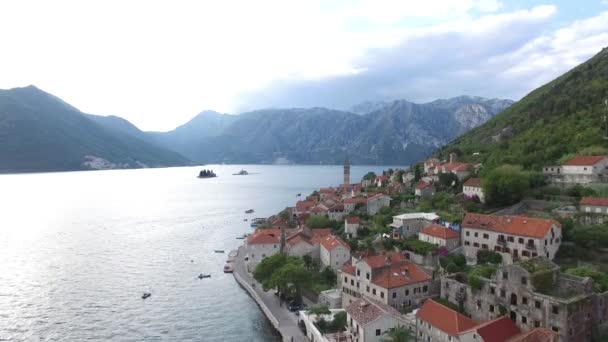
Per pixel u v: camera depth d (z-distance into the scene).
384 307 90.62
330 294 117.25
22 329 111.19
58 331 109.94
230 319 116.56
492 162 177.12
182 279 152.75
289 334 101.81
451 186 180.50
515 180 135.38
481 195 151.00
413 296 99.19
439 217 137.75
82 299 132.50
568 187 135.88
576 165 140.25
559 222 106.31
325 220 187.62
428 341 81.06
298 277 120.00
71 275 157.62
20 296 135.12
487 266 94.12
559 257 101.25
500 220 111.94
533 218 106.25
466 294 88.75
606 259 95.81
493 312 82.06
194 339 104.88
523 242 102.44
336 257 133.88
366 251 127.38
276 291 133.25
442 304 90.81
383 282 97.94
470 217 120.06
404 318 87.81
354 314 88.94
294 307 117.81
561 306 69.38
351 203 198.25
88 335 107.62
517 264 78.50
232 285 145.75
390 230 143.12
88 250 197.62
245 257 178.25
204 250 198.25
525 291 75.62
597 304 74.38
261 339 104.25
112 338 105.88
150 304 128.12
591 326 73.38
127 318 117.81
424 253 117.69
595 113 183.00
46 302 130.00
